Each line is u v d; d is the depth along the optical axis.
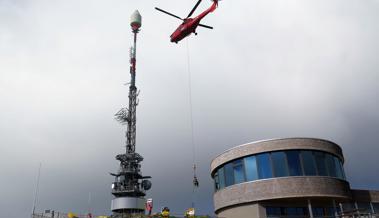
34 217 41.34
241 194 37.12
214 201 42.31
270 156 36.94
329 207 39.12
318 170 36.34
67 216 40.12
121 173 69.69
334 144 39.19
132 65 82.38
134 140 75.25
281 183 35.31
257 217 35.75
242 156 38.41
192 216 38.75
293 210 37.56
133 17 86.81
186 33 31.45
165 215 38.41
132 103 78.44
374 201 42.03
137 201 65.19
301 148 36.59
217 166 41.56
